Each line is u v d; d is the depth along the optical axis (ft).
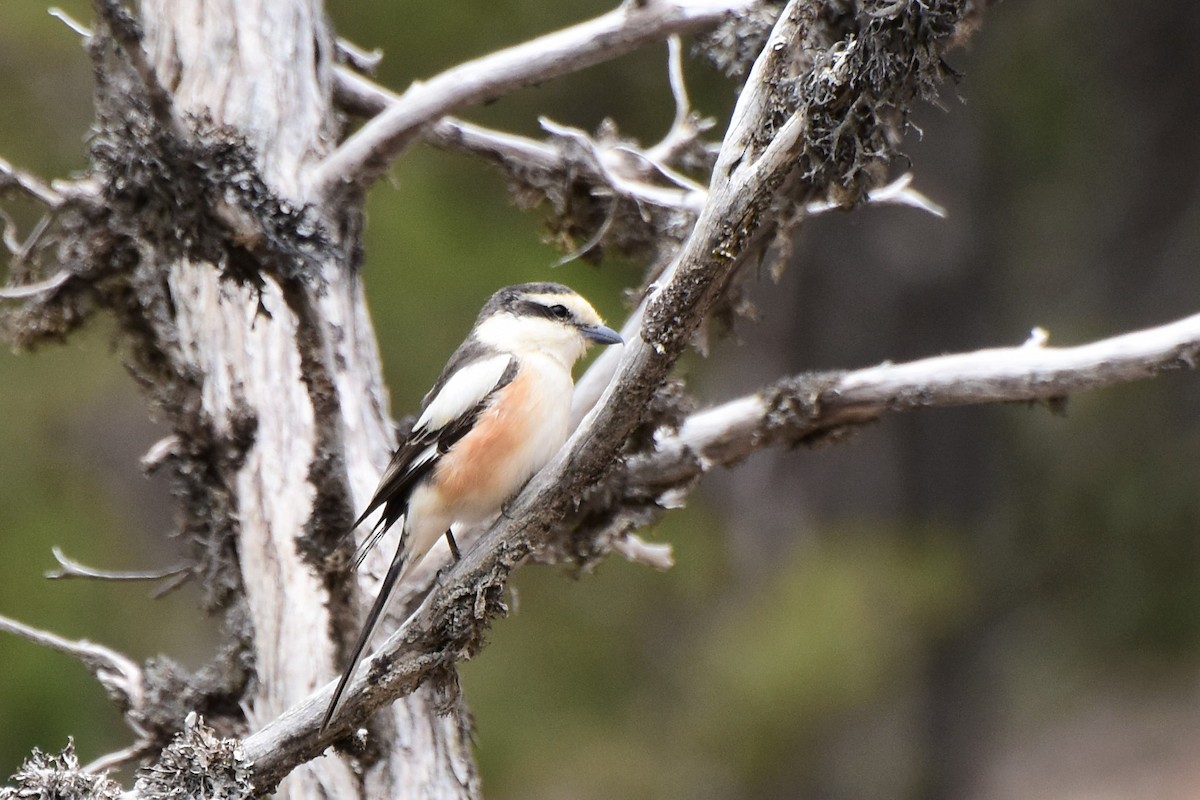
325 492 22.82
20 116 43.83
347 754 22.54
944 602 53.67
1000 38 67.15
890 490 65.62
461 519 23.89
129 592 43.52
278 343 25.98
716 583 50.47
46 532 42.65
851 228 65.77
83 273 27.02
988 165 68.90
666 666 49.39
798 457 63.77
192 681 25.40
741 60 26.76
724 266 18.17
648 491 26.61
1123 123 74.38
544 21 45.78
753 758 47.70
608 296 44.78
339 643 23.63
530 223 45.44
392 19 45.19
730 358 65.82
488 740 45.01
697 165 30.09
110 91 25.71
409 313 43.60
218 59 26.61
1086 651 71.41
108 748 40.24
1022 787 73.10
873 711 56.13
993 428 68.44
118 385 45.34
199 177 21.54
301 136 26.40
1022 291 74.28
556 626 48.24
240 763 19.26
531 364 24.36
